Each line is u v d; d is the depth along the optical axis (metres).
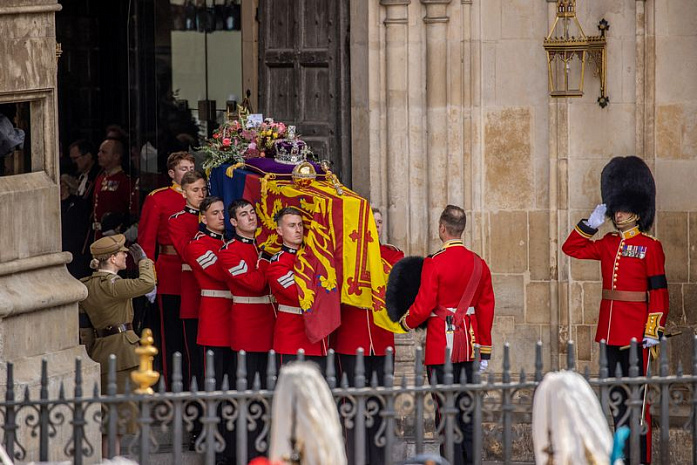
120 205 44.09
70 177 43.59
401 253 36.06
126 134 44.22
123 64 44.12
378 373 34.50
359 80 40.16
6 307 31.83
